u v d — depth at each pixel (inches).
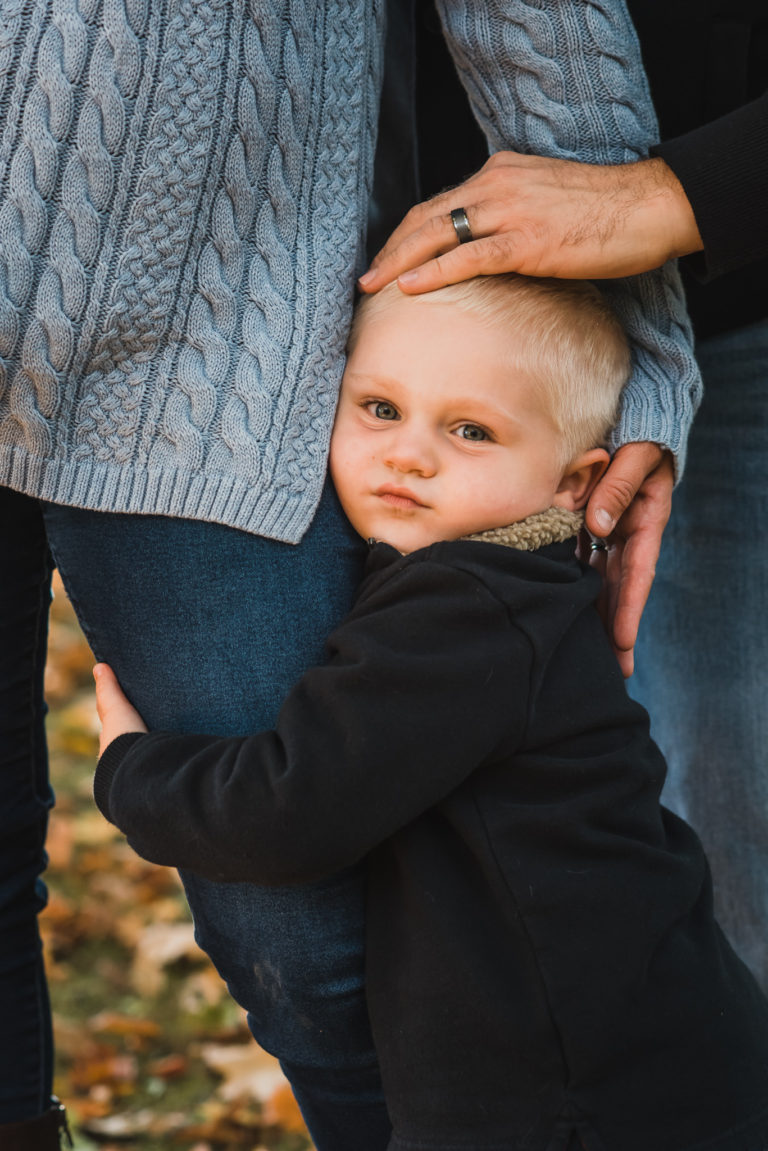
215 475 46.4
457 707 43.1
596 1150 43.5
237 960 49.9
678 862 47.6
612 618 58.0
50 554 56.9
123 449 46.3
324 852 42.6
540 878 44.4
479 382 48.1
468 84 55.3
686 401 54.9
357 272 52.9
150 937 99.8
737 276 61.6
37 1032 60.4
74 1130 81.4
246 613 47.4
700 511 66.9
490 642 44.3
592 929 44.5
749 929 67.9
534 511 50.1
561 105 52.8
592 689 47.1
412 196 67.1
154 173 43.4
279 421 46.9
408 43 62.9
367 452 48.6
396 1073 45.4
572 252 49.6
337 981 48.3
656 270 55.8
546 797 45.7
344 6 48.4
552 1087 43.8
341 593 49.2
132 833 45.3
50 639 144.5
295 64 45.7
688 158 49.3
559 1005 43.8
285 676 47.7
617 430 54.0
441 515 48.4
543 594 45.8
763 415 64.3
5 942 58.9
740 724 66.8
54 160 42.4
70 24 41.7
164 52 42.7
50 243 43.1
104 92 42.2
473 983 43.8
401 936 46.1
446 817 46.3
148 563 47.4
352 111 49.2
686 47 57.9
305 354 47.5
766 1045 47.7
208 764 44.5
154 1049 89.0
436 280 49.3
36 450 45.9
